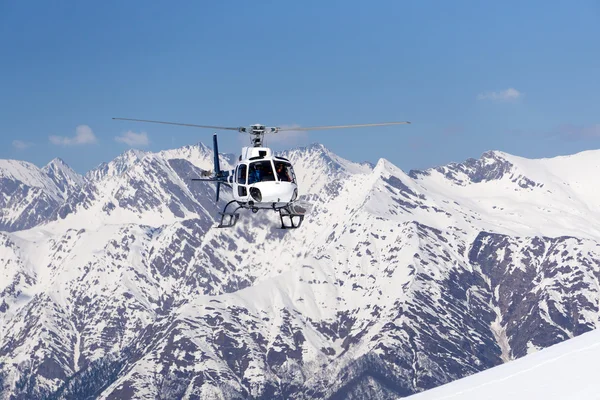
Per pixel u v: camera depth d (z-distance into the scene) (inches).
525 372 2315.5
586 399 2003.0
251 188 3604.8
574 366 2217.0
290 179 3649.1
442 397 2384.4
